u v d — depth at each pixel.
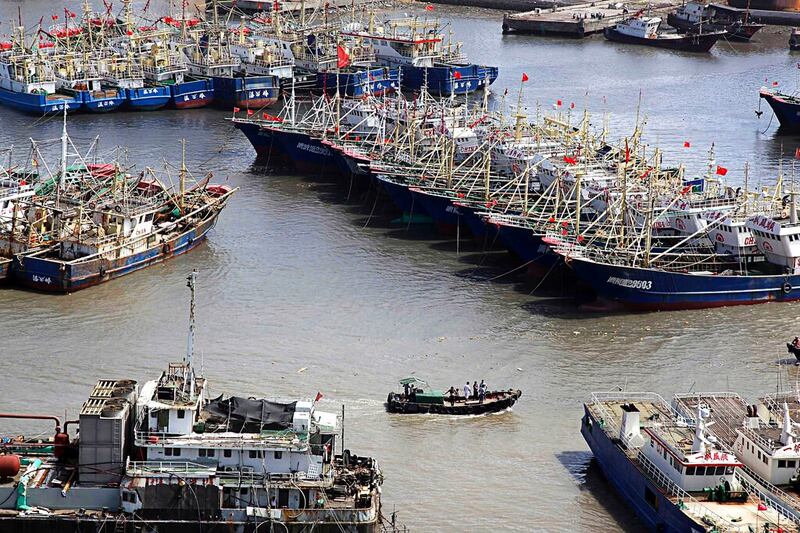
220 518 171.00
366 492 175.25
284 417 178.62
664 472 183.75
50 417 190.50
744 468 188.25
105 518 169.62
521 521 186.25
